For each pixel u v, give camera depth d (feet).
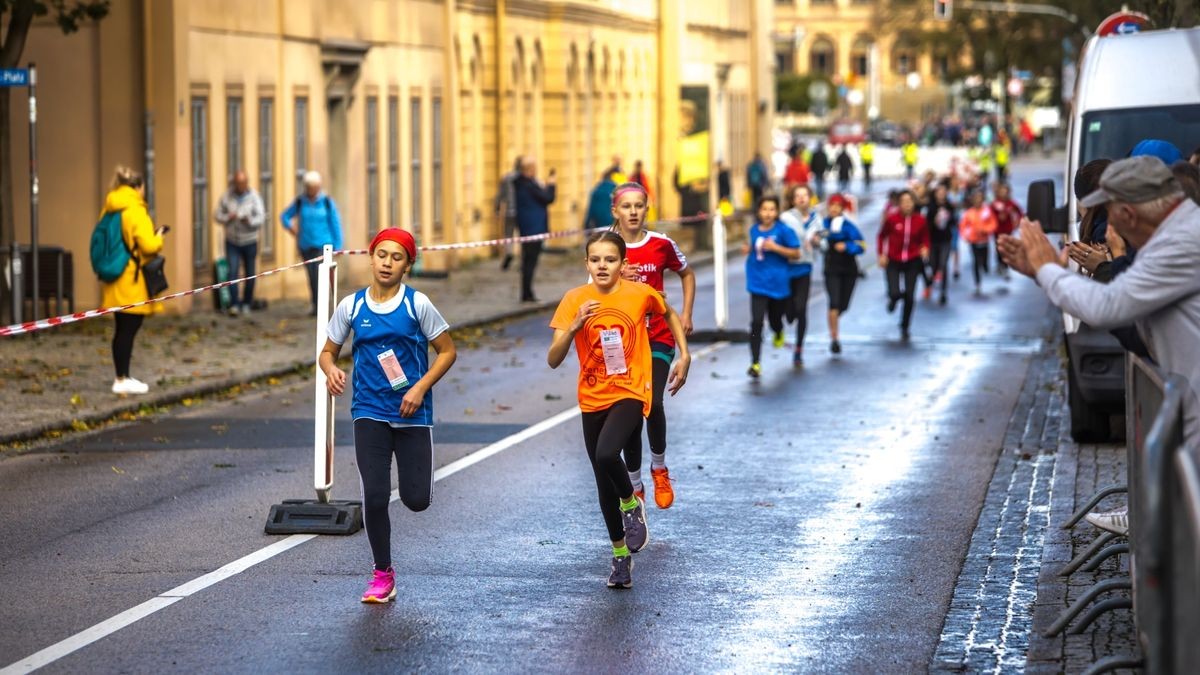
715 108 515.91
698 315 220.23
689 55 480.64
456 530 89.40
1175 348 55.52
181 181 209.36
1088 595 66.95
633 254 87.92
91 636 68.85
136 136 207.82
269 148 239.71
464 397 143.84
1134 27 132.26
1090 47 126.82
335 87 262.47
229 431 124.77
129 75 207.41
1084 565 77.66
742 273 302.04
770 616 72.43
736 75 547.08
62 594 75.82
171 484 102.78
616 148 421.59
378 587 74.33
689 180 404.57
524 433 123.03
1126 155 120.57
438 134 307.99
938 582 78.38
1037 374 158.81
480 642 68.13
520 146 356.79
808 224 165.17
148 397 137.18
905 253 193.47
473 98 329.52
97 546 85.56
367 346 74.13
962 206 291.38
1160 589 40.83
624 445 75.41
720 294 192.24
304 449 116.26
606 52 409.08
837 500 98.22
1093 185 79.05
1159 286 54.70
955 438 120.78
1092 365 111.65
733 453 114.73
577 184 387.55
